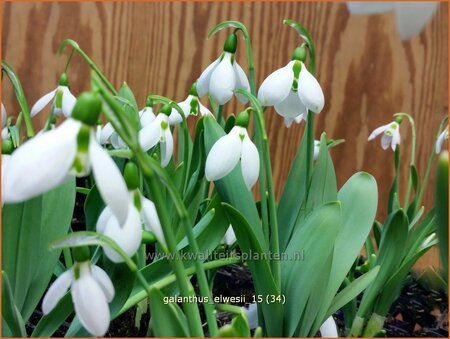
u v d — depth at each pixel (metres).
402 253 0.44
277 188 0.77
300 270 0.38
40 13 0.75
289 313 0.38
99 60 0.76
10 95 0.75
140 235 0.30
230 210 0.35
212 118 0.39
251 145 0.35
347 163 0.79
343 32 0.77
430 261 0.66
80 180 0.58
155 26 0.76
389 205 0.51
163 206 0.28
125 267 0.34
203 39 0.76
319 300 0.38
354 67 0.78
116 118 0.27
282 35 0.76
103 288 0.30
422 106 0.78
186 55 0.76
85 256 0.29
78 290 0.29
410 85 0.78
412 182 0.54
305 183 0.42
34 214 0.36
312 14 0.76
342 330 0.47
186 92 0.76
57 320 0.35
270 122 0.76
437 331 0.47
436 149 0.50
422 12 0.24
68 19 0.75
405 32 0.24
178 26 0.76
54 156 0.25
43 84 0.76
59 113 0.44
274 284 0.37
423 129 0.78
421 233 0.48
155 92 0.77
